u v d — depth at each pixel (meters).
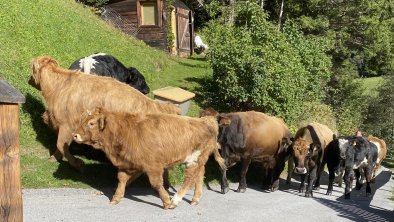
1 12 14.83
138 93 9.01
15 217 2.28
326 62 21.28
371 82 54.53
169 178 10.20
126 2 26.73
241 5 18.94
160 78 19.14
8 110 2.22
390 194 14.75
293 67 16.67
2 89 2.20
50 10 18.42
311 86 20.38
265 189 12.09
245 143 11.05
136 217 7.14
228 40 16.78
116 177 9.34
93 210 7.20
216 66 16.75
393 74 46.28
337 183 15.55
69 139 8.86
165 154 7.61
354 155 12.78
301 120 19.28
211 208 8.51
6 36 13.43
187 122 7.89
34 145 9.55
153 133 7.54
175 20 28.70
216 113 10.30
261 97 15.84
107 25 23.59
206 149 8.17
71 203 7.40
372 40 33.25
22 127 9.84
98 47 18.06
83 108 8.67
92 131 7.47
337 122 26.16
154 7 26.67
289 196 11.48
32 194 7.45
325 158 13.30
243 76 15.88
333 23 33.12
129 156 7.55
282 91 15.85
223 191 10.43
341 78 33.88
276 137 11.80
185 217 7.55
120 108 8.62
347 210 10.57
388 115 45.91
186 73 22.00
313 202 11.02
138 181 9.58
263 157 11.61
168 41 26.84
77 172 8.98
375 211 11.00
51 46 14.92
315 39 21.52
